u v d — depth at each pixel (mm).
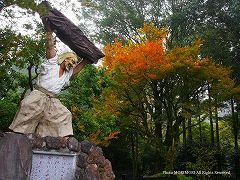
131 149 30469
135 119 21922
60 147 7777
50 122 8086
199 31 23344
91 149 8250
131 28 26266
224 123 32156
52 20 8750
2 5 8586
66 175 7762
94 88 15703
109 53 18344
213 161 20656
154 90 20969
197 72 18375
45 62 8414
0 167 6930
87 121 15289
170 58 17688
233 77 22766
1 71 9578
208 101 20500
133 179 15906
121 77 18203
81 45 9062
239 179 24703
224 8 21469
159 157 23859
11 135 7211
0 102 12797
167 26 23719
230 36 22203
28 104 7758
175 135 21062
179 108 21703
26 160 7145
